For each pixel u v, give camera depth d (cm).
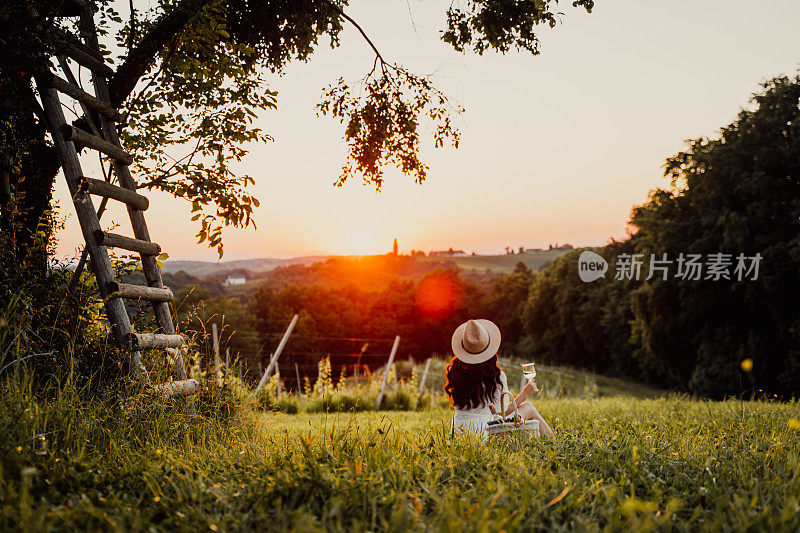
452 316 10838
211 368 630
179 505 281
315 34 957
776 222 3281
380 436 455
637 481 333
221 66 708
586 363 7231
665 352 3984
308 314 9775
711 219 3475
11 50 520
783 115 3306
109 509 267
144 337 561
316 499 288
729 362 3362
